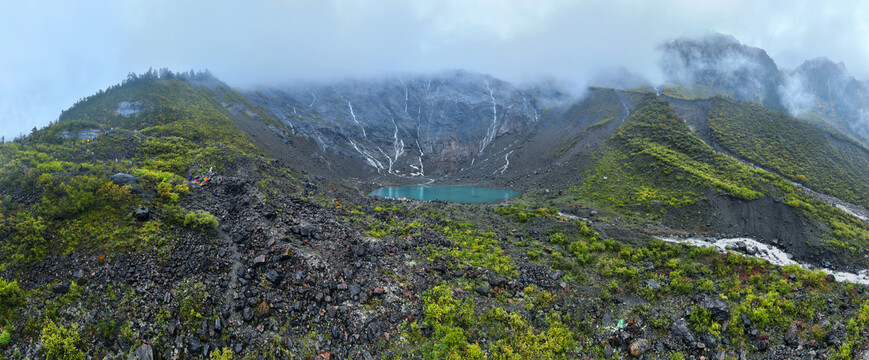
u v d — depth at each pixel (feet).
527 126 635.66
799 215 194.49
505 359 92.32
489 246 157.89
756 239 191.42
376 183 453.17
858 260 163.73
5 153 149.79
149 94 399.85
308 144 510.17
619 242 161.17
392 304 102.83
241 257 105.70
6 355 72.02
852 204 248.11
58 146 191.83
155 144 237.04
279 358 84.84
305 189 242.37
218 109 425.28
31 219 97.55
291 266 105.91
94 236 98.32
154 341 80.43
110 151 212.43
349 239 132.36
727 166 272.10
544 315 110.01
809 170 287.69
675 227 213.46
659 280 129.29
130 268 92.02
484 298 112.16
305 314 94.53
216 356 81.15
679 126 359.25
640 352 98.37
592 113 536.01
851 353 91.15
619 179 290.76
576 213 240.32
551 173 377.50
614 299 117.60
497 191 404.57
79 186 111.34
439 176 558.15
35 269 87.20
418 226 173.99
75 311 80.69
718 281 128.77
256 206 141.90
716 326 103.35
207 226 112.57
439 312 99.91
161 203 122.42
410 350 91.76
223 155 250.98
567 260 145.89
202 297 90.53
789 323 104.63
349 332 93.30
